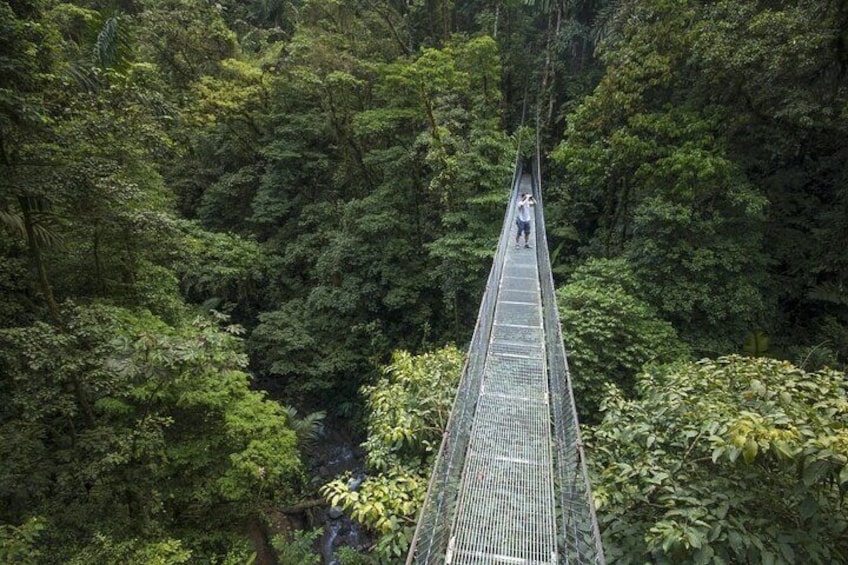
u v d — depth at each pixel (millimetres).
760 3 7793
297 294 13805
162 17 13477
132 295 7070
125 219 5652
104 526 4711
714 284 8320
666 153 8898
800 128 8406
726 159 8562
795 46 6660
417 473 3791
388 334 12703
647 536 2461
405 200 13508
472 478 3449
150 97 6309
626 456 3473
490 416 4270
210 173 15781
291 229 14656
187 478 5828
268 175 14398
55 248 5719
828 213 8820
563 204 13797
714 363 3801
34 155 4711
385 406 4344
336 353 11953
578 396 6418
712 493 2662
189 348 4840
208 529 6008
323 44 13609
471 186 12156
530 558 2783
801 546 2445
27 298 5602
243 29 19062
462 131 13141
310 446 10812
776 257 9188
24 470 4488
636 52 9695
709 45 8008
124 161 6465
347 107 14414
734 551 2504
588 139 10898
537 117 17094
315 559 6902
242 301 14242
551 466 3510
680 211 8297
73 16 8539
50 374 4414
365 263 12641
